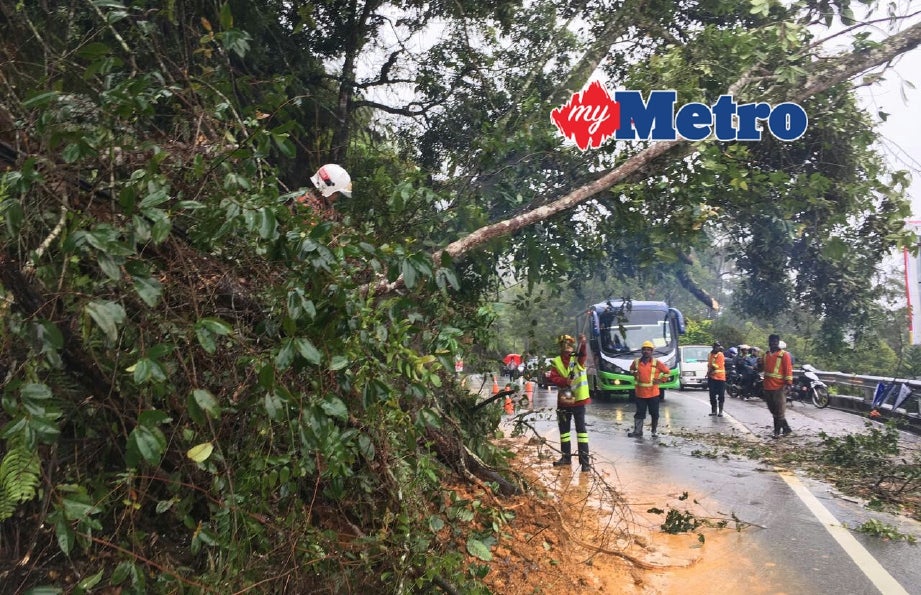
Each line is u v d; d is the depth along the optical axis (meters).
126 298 2.52
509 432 11.05
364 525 3.51
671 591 4.52
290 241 2.79
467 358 5.29
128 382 2.50
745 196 7.42
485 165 7.24
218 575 2.44
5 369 2.23
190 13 5.90
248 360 2.80
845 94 8.20
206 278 2.99
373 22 9.60
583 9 9.70
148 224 2.46
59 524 2.03
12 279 2.18
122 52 4.82
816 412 16.53
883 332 15.23
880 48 7.55
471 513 3.88
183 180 3.18
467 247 6.00
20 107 2.89
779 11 8.90
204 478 2.82
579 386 8.39
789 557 5.30
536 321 6.60
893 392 14.41
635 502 6.96
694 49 8.05
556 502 6.08
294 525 2.82
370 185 6.45
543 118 7.59
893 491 7.68
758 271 12.00
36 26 4.41
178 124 3.72
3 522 2.45
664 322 20.20
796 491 7.62
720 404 15.52
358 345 2.96
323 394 2.79
